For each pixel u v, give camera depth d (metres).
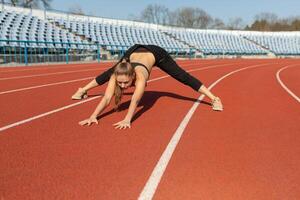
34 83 8.91
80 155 3.09
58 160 2.95
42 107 5.34
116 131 3.94
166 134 3.87
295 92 8.12
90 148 3.29
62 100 6.08
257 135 3.91
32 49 18.00
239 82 10.68
